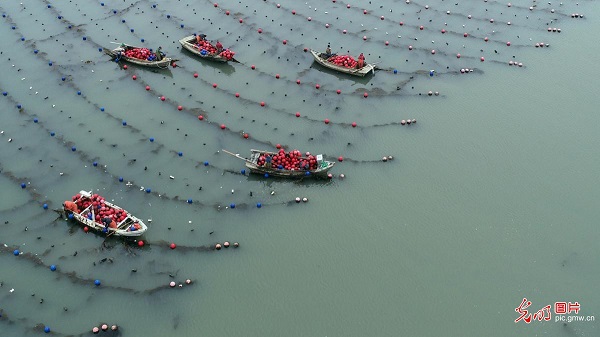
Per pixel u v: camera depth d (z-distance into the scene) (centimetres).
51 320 2809
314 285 3048
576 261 3191
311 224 3391
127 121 4075
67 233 3250
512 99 4444
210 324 2842
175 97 4325
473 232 3362
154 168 3681
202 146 3869
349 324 2864
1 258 3088
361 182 3675
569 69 4794
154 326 2820
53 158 3734
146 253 3150
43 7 5378
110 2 5500
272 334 2811
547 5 5684
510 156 3903
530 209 3509
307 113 4222
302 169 3597
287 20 5309
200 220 3356
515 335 2823
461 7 5609
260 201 3503
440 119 4222
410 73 4700
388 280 3083
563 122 4209
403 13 5497
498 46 5066
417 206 3522
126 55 4659
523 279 3100
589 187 3669
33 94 4291
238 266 3128
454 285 3064
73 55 4731
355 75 4619
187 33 5088
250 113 4188
